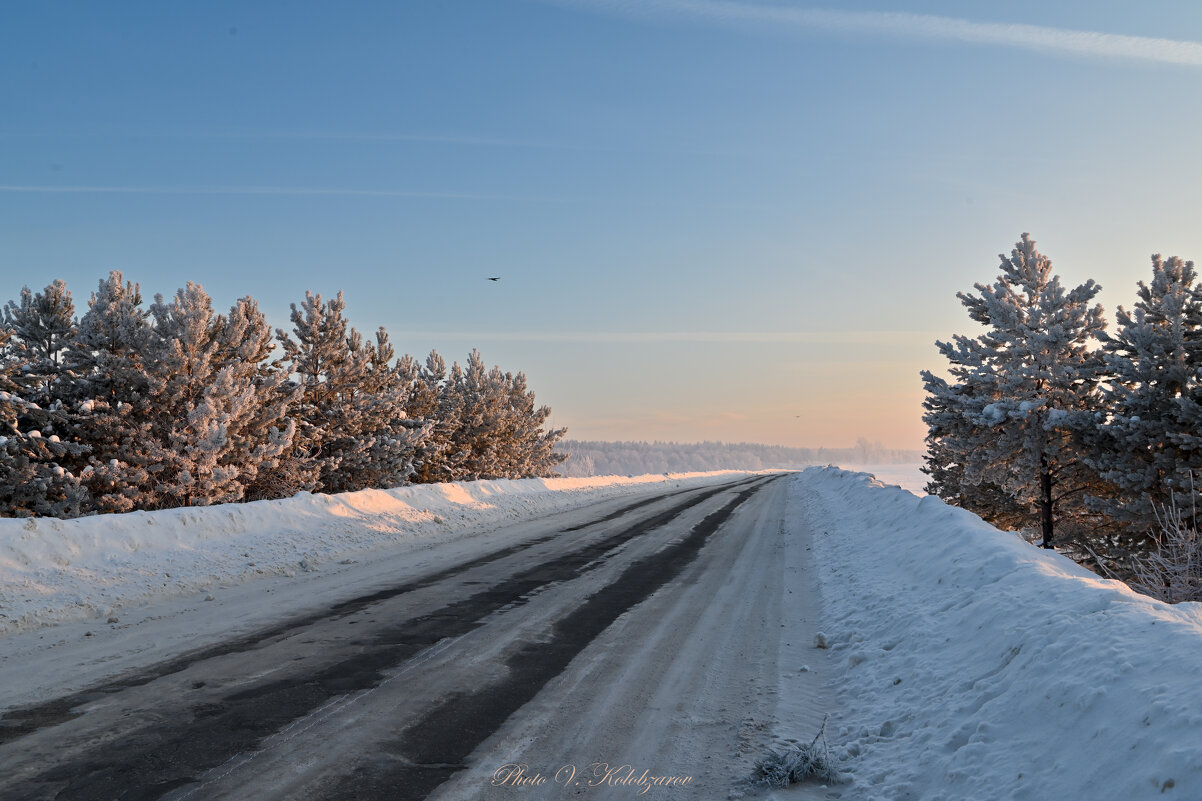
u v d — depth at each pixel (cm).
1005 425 1877
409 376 3612
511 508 2306
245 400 2139
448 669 650
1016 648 515
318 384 2866
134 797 394
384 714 534
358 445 2906
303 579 1091
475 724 519
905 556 1071
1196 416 1470
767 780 433
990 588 695
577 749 479
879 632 745
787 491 3541
